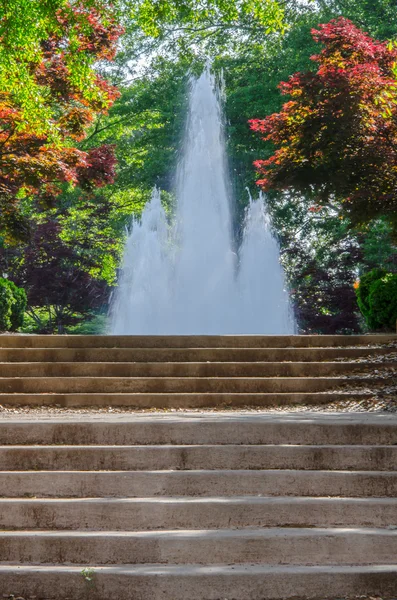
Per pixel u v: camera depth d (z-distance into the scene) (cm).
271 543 505
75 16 1235
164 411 962
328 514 544
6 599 466
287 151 1495
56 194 1791
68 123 1694
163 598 467
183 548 504
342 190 1453
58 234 2859
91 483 578
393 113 1429
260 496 574
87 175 1797
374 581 474
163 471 589
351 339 1227
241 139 3244
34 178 1602
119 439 657
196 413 877
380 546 507
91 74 1283
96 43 1591
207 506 542
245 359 1156
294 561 504
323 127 1401
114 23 1538
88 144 3506
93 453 610
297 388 1030
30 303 2919
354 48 1449
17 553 507
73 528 541
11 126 1572
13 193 1691
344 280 2714
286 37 3169
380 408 877
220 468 610
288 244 2906
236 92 3222
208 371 1097
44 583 473
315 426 650
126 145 3600
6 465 609
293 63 3111
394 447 611
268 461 611
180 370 1098
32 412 941
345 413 825
